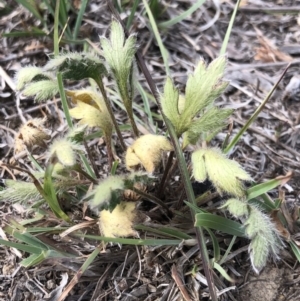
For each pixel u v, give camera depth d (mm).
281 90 258
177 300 180
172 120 182
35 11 269
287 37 285
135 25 280
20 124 246
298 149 236
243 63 272
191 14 293
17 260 196
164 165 210
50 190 173
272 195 215
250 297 183
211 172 169
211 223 171
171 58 273
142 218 173
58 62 170
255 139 238
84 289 187
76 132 170
